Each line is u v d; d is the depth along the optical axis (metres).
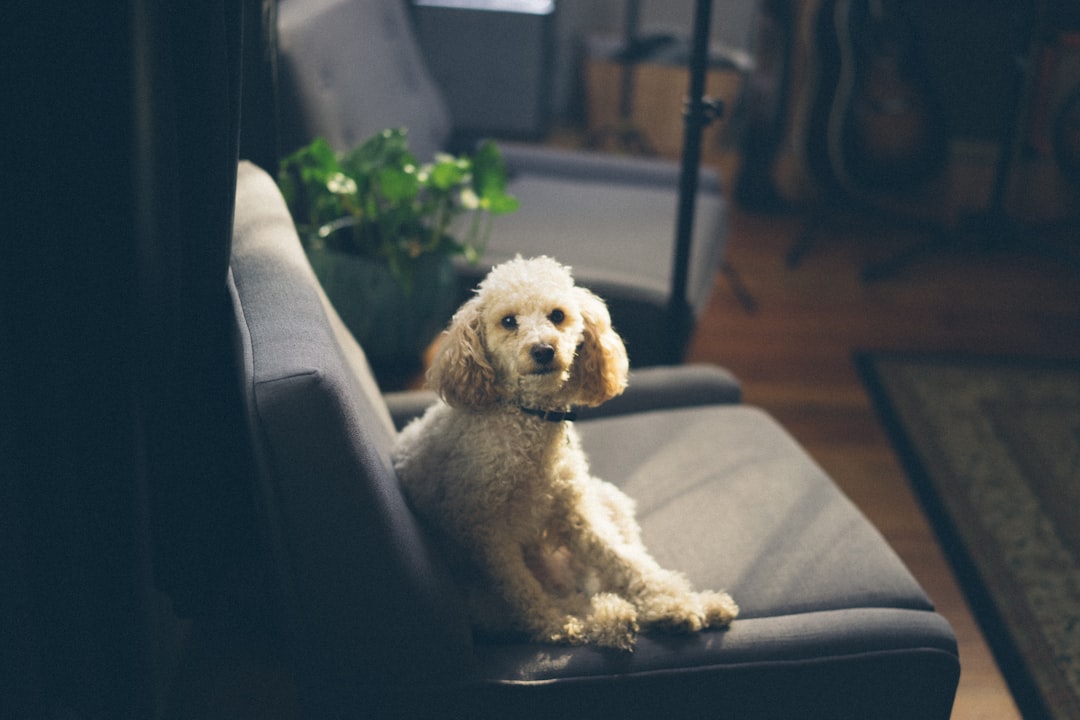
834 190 4.05
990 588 2.21
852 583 1.51
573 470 1.44
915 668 1.37
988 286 3.94
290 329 1.17
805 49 4.31
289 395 1.08
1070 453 2.79
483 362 1.35
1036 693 1.91
